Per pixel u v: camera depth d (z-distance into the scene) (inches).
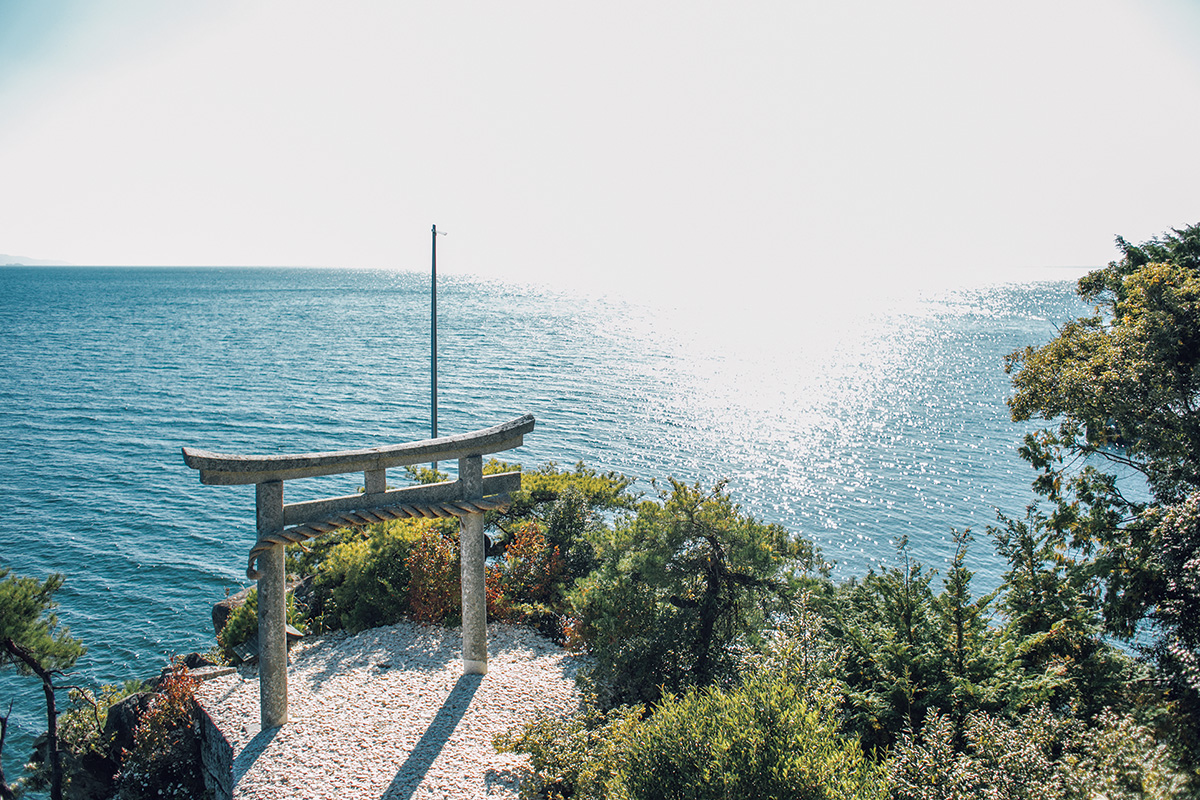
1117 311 727.7
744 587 595.2
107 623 1360.7
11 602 614.5
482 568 588.4
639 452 2549.2
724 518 597.0
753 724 329.7
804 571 650.2
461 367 4052.7
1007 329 6865.2
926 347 5551.2
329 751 492.4
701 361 4648.1
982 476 2353.6
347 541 840.3
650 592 598.2
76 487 2060.8
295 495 2037.4
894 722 452.4
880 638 519.5
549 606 727.7
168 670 685.3
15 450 2386.8
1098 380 611.2
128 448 2432.3
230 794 465.4
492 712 540.4
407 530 735.1
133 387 3380.9
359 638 666.8
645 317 7706.7
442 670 605.0
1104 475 654.5
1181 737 335.3
